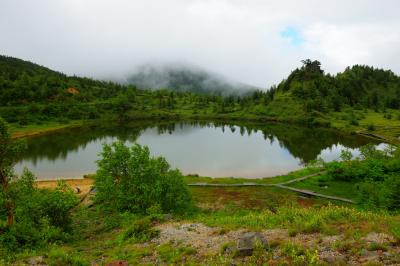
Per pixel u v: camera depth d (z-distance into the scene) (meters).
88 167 96.25
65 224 33.22
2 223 28.47
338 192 64.94
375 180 65.62
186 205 44.22
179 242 24.38
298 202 59.50
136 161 43.03
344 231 20.84
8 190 29.61
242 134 183.25
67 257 22.30
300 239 20.70
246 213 50.00
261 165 103.12
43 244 27.42
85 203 57.31
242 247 20.00
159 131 192.00
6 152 29.52
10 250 25.16
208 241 23.62
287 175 80.12
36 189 33.88
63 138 155.75
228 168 98.31
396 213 39.38
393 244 17.94
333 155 120.62
